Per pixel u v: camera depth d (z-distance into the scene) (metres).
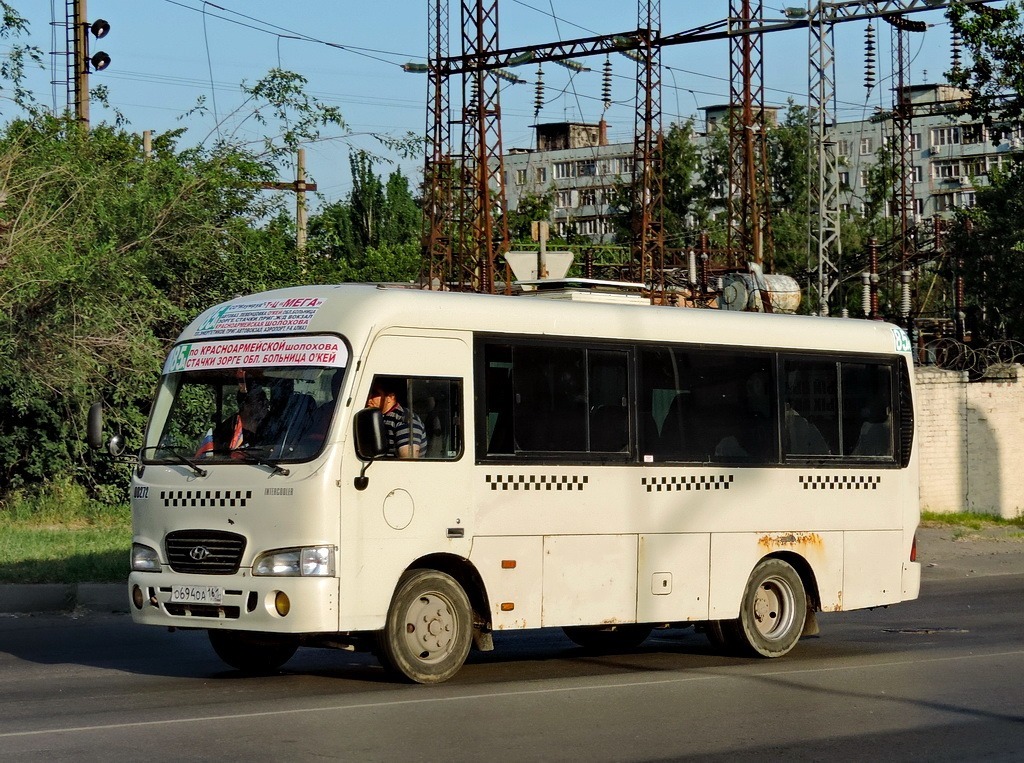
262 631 9.88
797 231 71.88
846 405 13.20
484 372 10.80
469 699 9.80
